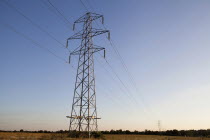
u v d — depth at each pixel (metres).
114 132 157.88
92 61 44.47
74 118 42.00
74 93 43.19
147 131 163.50
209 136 122.81
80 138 39.34
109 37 41.34
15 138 35.12
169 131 156.25
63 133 41.44
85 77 43.19
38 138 37.78
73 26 45.88
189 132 150.25
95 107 42.88
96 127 42.22
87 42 45.00
